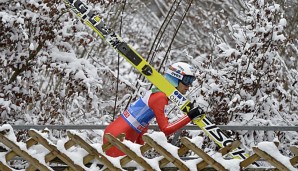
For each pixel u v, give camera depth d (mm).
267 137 17844
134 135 13398
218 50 20734
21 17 18344
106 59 28156
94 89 19438
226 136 13180
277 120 18344
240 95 18328
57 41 19172
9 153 11328
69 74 18891
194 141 11227
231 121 18016
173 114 18719
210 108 18156
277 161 11102
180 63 13578
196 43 32406
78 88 18906
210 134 13227
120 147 11227
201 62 19484
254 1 18984
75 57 19141
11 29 18578
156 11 39031
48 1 18375
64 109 19453
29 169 11406
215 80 18375
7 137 11148
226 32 29656
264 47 18500
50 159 11320
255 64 18453
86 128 13641
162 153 11195
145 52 29516
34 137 11180
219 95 18109
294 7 28938
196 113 13047
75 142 11195
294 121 18688
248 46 18359
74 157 11273
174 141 14203
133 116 13305
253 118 17750
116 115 20047
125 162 11391
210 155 11297
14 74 19125
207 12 33281
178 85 13453
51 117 19266
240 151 12906
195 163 11398
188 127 14109
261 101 18188
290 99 19438
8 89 18875
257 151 11195
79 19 19125
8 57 18859
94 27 13664
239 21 31438
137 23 32750
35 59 19125
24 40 18734
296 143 17797
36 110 19406
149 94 13305
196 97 18578
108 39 13570
